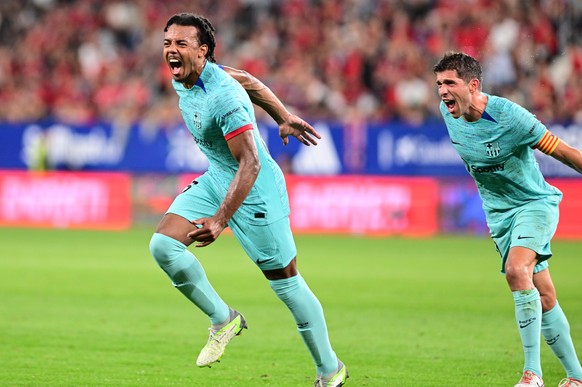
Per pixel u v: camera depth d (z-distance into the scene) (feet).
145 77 194.70
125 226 168.66
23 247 134.51
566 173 153.48
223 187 49.11
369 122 160.66
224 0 203.31
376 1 194.59
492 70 169.07
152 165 167.63
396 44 182.39
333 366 49.73
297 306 48.78
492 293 93.45
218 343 49.73
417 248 138.41
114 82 195.72
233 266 115.65
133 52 203.72
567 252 132.36
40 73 203.51
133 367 58.65
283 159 163.53
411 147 158.71
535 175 51.08
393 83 178.40
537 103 163.94
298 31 193.98
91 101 195.00
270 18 198.80
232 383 54.60
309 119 162.40
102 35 208.03
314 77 182.91
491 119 49.24
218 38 196.13
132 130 168.35
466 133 50.31
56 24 211.61
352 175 161.38
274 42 193.16
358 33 187.93
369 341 68.64
